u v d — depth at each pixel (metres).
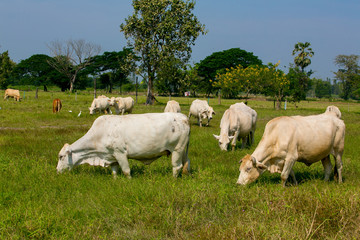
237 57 81.12
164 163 8.75
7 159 8.51
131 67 37.56
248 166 6.65
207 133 14.09
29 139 11.80
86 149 7.50
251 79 35.28
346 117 26.48
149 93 38.09
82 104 31.16
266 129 7.13
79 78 81.19
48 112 21.55
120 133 7.23
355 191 5.73
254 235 4.30
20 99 36.53
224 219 5.14
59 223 4.87
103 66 81.31
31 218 4.91
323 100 76.06
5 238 4.46
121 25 36.34
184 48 36.94
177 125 7.37
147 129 7.20
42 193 6.24
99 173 7.73
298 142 7.00
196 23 36.81
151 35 36.41
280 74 35.91
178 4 35.88
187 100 49.62
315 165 8.92
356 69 77.00
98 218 5.17
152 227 4.89
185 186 6.33
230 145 12.29
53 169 7.66
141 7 35.53
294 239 4.30
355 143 12.04
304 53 70.69
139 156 7.38
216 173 7.92
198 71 79.25
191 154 10.27
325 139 7.20
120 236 4.63
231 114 11.00
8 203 5.75
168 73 38.75
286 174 6.99
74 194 6.20
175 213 5.24
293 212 5.05
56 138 12.15
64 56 78.50
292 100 37.25
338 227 4.72
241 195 5.86
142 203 5.59
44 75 80.06
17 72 82.69
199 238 4.45
